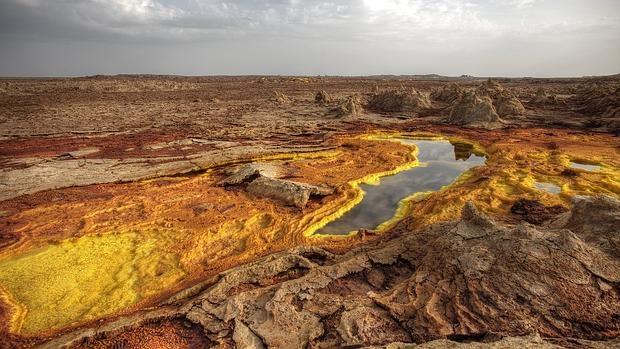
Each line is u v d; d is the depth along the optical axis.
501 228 10.85
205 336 9.44
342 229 16.64
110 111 51.41
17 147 29.89
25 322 10.73
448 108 45.94
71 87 85.81
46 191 20.59
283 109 53.62
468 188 19.88
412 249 12.41
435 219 16.08
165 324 10.07
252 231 16.22
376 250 12.67
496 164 23.92
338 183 21.73
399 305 9.42
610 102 38.41
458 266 9.98
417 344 7.67
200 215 17.61
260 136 34.38
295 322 9.35
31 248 14.73
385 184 22.38
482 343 7.25
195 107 56.72
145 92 86.38
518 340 7.20
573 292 8.56
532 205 16.52
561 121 36.78
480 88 49.66
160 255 14.26
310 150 28.86
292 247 14.60
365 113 47.84
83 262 13.80
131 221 16.97
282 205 18.73
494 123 37.19
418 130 36.75
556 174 21.48
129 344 9.39
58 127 38.56
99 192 20.47
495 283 9.10
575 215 11.58
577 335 7.81
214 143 31.45
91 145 30.77
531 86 95.94
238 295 10.62
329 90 93.81
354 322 9.02
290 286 10.83
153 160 26.19
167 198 19.61
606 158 24.33
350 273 11.61
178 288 12.22
